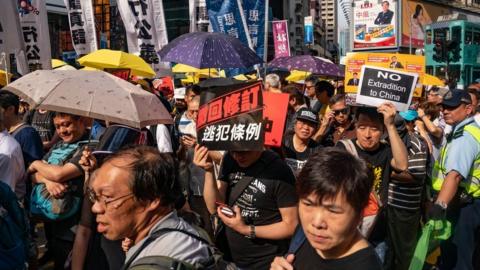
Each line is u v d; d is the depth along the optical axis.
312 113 4.71
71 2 9.84
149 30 9.80
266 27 9.73
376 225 3.86
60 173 3.28
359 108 3.97
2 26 6.37
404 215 4.00
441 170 4.51
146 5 9.75
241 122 2.96
